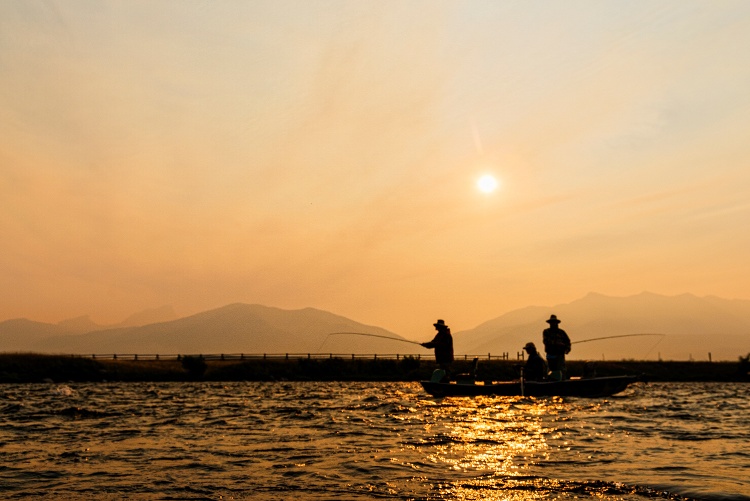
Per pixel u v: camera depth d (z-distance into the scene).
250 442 10.94
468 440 10.86
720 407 19.17
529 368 24.25
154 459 9.04
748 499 6.22
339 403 21.83
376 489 6.82
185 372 53.06
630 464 8.27
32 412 17.75
